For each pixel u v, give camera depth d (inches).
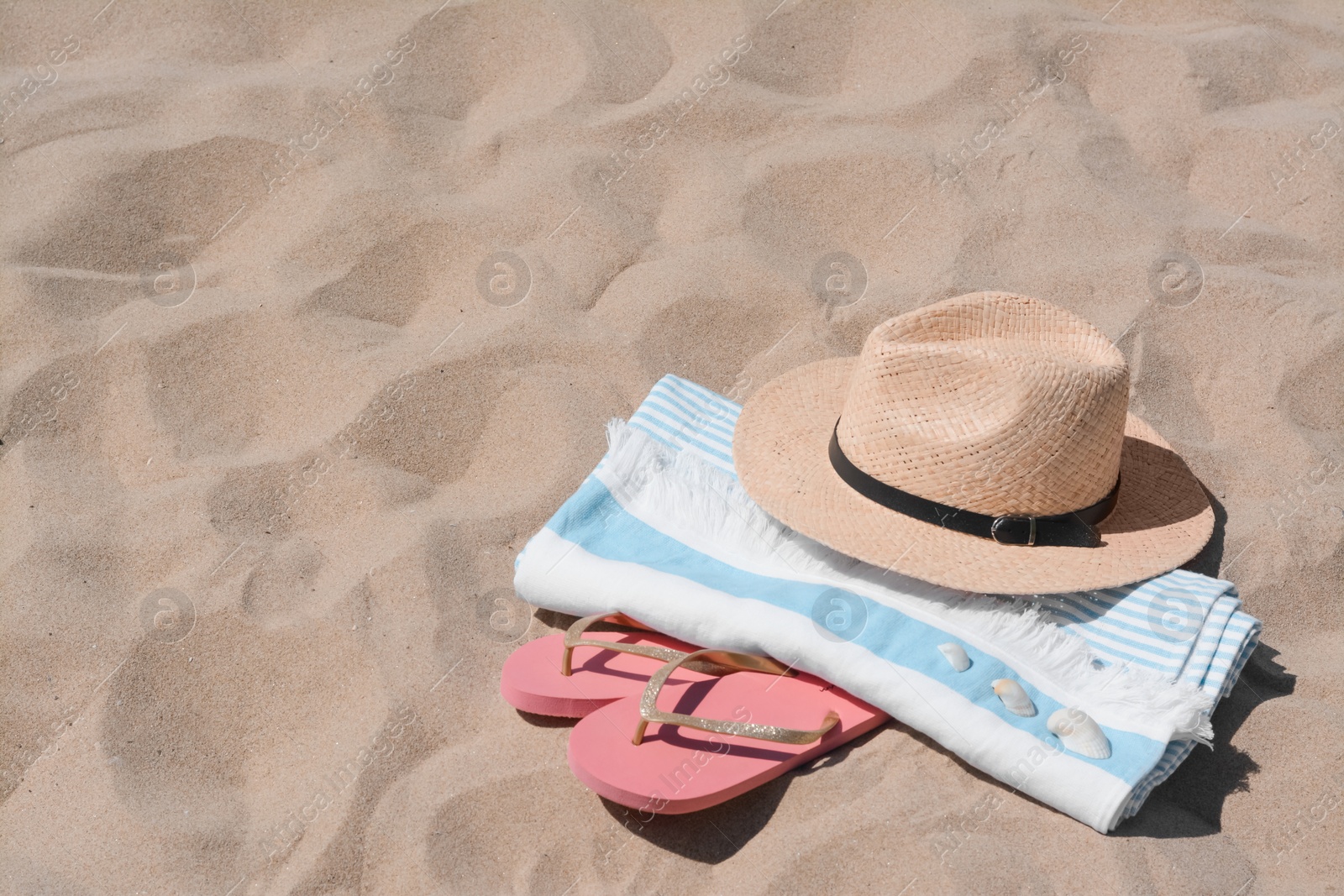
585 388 114.4
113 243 127.6
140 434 109.9
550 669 85.1
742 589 85.9
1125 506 91.7
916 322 89.4
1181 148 139.7
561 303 122.6
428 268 127.6
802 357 118.5
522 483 105.6
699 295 122.9
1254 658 87.7
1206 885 71.0
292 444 109.3
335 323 120.3
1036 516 83.7
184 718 87.7
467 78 149.7
